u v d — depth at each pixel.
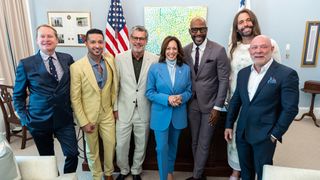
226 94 2.04
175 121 2.02
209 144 2.14
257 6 4.07
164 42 1.98
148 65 2.08
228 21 4.16
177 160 2.54
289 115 1.54
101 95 2.00
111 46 3.96
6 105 3.27
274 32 4.16
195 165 2.22
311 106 4.02
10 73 3.69
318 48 4.18
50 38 1.76
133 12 4.25
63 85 1.87
